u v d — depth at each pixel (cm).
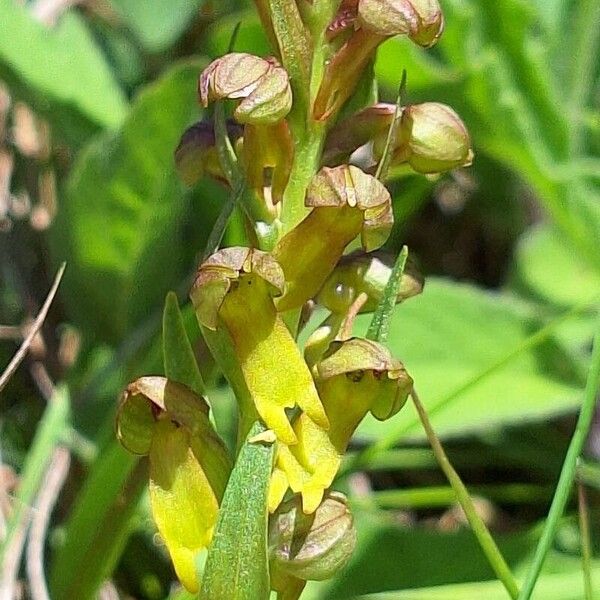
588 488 16
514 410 15
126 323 17
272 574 11
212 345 11
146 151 15
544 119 16
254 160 11
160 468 11
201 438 11
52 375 17
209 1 20
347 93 11
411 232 21
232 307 11
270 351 11
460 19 15
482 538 12
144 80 20
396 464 16
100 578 14
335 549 11
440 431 15
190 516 11
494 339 16
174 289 17
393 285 11
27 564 14
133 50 20
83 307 17
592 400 12
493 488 16
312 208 11
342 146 11
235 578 11
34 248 18
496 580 14
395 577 14
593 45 17
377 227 11
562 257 18
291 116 11
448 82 16
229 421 16
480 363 16
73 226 16
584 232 16
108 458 13
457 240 21
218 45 16
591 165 17
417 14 11
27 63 17
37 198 18
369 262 11
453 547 15
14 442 16
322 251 11
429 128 11
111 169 16
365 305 11
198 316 11
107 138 15
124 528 14
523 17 16
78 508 14
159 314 16
